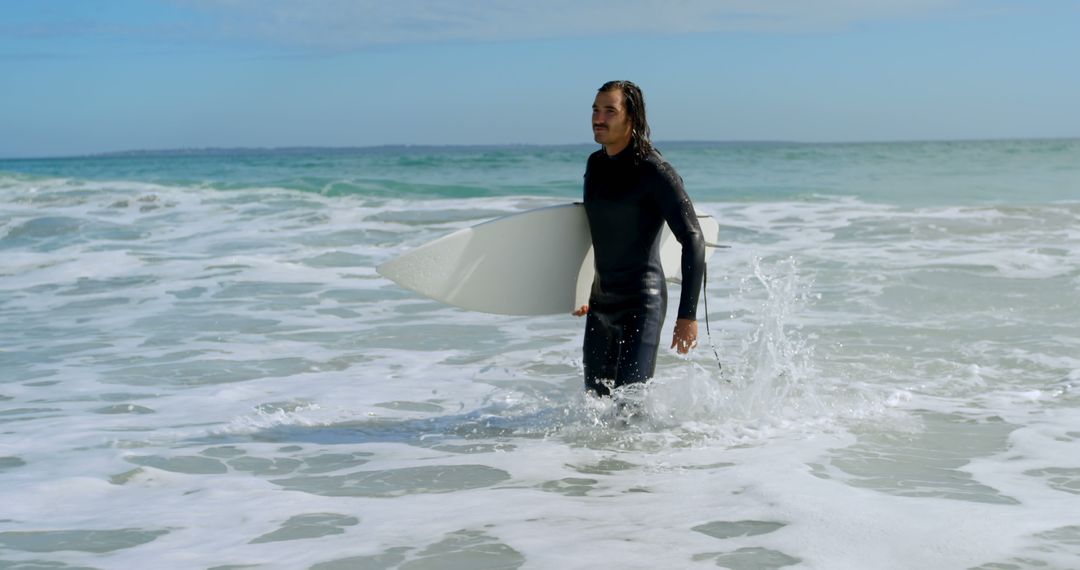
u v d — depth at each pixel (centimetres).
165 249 1163
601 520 316
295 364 604
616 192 427
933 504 326
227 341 677
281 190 1850
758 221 1303
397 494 352
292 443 429
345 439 434
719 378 494
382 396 518
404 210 1460
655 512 323
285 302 830
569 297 470
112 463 399
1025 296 760
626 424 435
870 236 1148
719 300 785
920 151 4753
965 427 432
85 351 652
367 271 980
